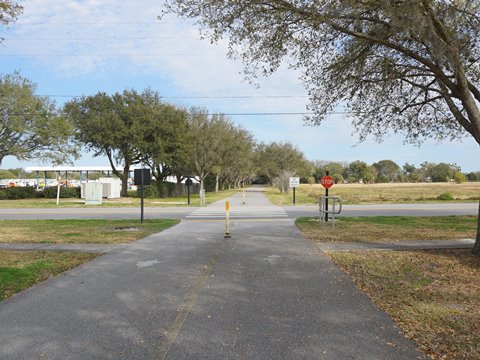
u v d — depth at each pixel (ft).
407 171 434.30
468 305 17.38
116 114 139.33
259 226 48.08
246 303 18.10
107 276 23.57
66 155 137.69
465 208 76.95
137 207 90.38
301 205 91.45
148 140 144.15
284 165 233.76
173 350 13.09
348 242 34.63
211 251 31.53
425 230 41.32
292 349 13.08
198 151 161.17
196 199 131.23
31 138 133.69
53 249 32.73
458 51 26.61
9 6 30.83
